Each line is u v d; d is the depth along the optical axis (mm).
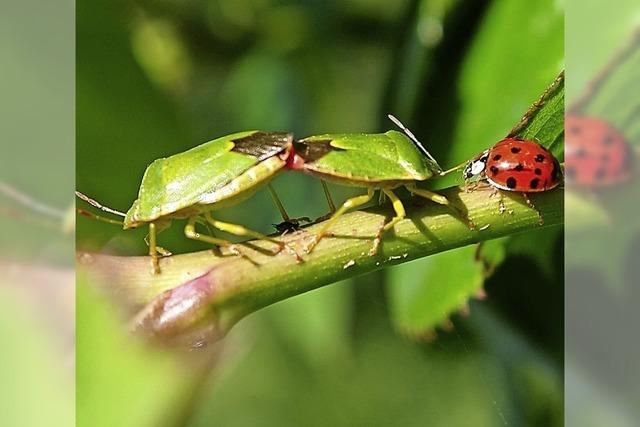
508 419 182
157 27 198
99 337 142
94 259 145
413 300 178
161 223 155
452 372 199
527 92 175
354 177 152
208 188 153
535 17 176
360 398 201
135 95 178
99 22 179
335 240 149
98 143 175
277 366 201
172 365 143
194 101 200
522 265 177
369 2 204
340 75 205
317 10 206
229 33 203
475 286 174
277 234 151
